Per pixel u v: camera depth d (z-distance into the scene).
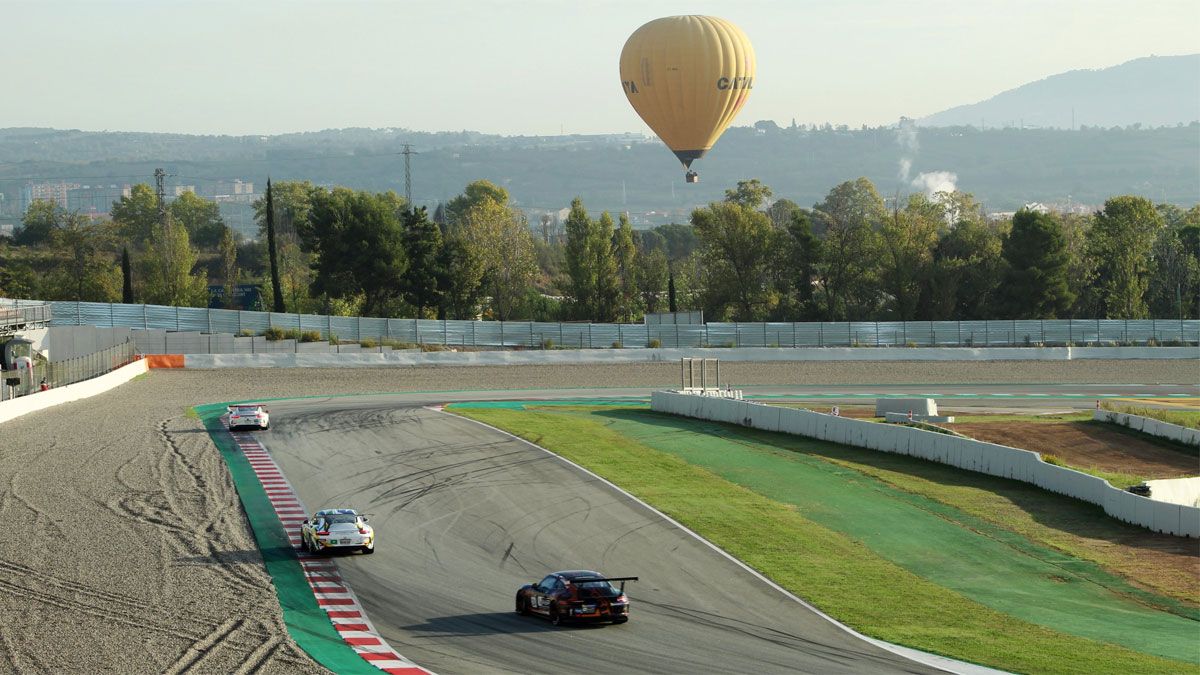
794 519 83.31
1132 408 128.62
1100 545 79.12
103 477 91.88
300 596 63.31
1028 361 181.88
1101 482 88.50
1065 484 91.94
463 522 80.75
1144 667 53.94
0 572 66.06
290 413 124.81
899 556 75.31
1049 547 78.56
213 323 180.88
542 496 88.31
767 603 63.66
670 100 163.25
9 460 97.00
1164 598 68.00
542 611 58.91
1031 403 144.12
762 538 77.81
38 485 88.44
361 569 68.88
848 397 148.25
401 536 77.00
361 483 92.50
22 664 50.94
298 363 164.12
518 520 81.31
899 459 104.75
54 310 171.00
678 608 62.06
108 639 54.69
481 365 170.25
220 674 49.84
